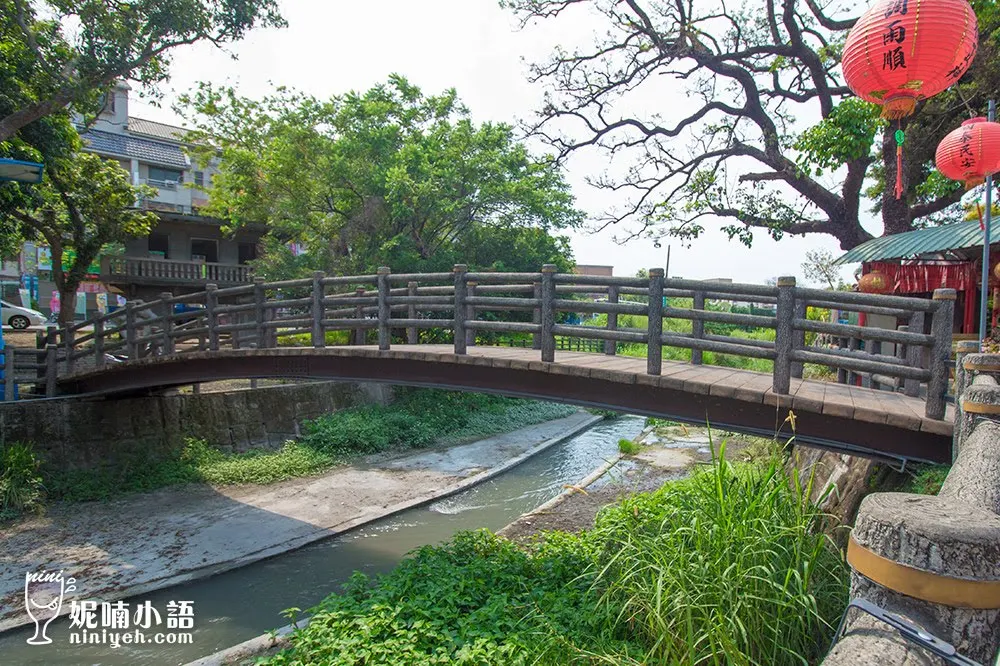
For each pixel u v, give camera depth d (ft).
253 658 20.12
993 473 6.73
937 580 3.72
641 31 45.50
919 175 40.60
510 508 39.73
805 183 42.14
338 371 29.27
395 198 59.00
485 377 24.44
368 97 65.87
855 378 28.48
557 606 18.42
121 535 32.24
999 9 30.48
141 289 79.05
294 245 91.56
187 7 36.78
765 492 16.30
